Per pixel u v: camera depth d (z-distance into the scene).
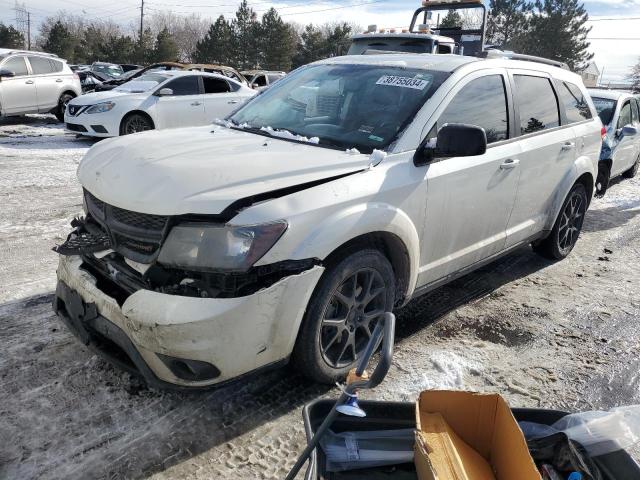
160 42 60.47
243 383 3.16
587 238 6.52
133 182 2.73
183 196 2.55
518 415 2.26
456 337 3.87
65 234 5.45
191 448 2.64
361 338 3.20
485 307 4.39
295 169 2.83
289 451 2.67
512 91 4.17
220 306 2.47
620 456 2.09
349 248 2.94
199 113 11.13
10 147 10.16
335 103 3.68
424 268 3.51
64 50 67.00
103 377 3.09
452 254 3.75
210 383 2.57
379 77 3.75
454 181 3.50
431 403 2.16
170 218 2.54
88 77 22.84
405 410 2.21
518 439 1.92
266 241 2.53
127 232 2.70
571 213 5.34
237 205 2.56
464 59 3.96
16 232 5.41
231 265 2.47
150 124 10.62
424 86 3.55
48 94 14.02
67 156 9.57
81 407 2.85
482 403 2.14
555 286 4.93
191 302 2.47
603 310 4.47
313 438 1.85
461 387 3.25
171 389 2.59
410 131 3.30
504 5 53.69
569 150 4.83
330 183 2.85
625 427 2.17
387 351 1.71
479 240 3.98
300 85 4.04
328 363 3.00
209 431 2.76
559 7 52.84
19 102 13.40
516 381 3.37
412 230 3.22
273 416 2.91
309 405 2.11
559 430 2.22
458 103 3.60
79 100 10.91
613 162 8.46
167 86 10.91
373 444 2.16
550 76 4.79
